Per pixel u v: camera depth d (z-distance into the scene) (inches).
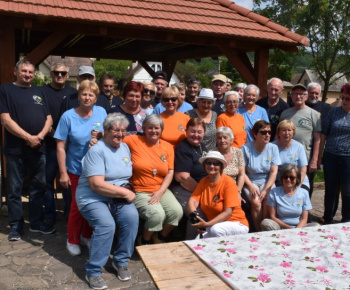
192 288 80.0
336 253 98.0
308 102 224.7
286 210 170.1
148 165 158.9
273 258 94.3
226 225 151.6
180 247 102.0
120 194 141.6
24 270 148.8
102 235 137.6
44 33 354.3
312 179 223.3
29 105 173.9
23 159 177.0
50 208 199.3
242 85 270.4
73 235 163.0
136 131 175.3
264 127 179.9
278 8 582.6
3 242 174.7
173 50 459.2
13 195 176.6
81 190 145.2
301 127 207.8
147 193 161.3
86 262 155.2
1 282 138.6
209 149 185.8
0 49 205.0
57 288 135.8
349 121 196.7
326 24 565.6
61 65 197.2
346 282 82.4
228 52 263.6
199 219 152.4
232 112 196.4
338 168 203.5
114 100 231.3
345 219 206.1
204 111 187.9
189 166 169.5
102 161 141.6
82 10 222.7
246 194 181.2
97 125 162.6
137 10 247.0
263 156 184.9
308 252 98.3
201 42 255.0
